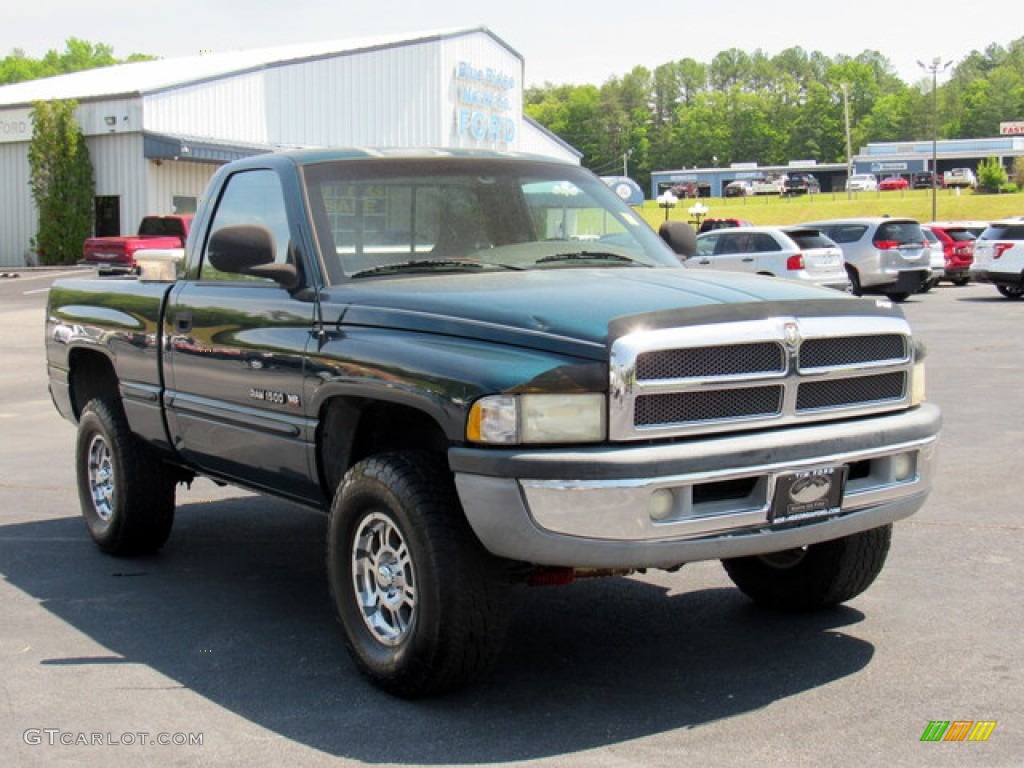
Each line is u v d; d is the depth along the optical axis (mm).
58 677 4844
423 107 42906
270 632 5410
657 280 4883
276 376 5148
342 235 5227
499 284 4844
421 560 4293
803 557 5395
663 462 4074
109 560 6734
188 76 40375
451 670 4359
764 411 4344
